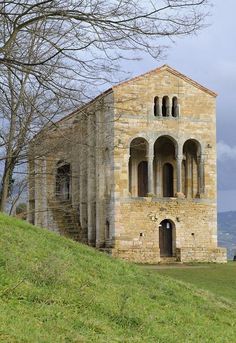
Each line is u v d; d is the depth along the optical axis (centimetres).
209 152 5862
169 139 5988
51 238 2230
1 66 1778
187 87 5803
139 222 5559
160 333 1379
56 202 6125
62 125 3117
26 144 2691
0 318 1172
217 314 1812
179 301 1839
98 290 1627
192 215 5741
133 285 1859
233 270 4597
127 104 5581
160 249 5762
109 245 5559
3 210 2947
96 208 5738
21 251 1780
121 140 5506
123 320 1409
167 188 6091
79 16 1459
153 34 1473
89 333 1238
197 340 1412
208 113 5866
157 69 5694
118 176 5497
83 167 5791
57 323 1241
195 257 5653
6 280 1444
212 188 5834
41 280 1530
